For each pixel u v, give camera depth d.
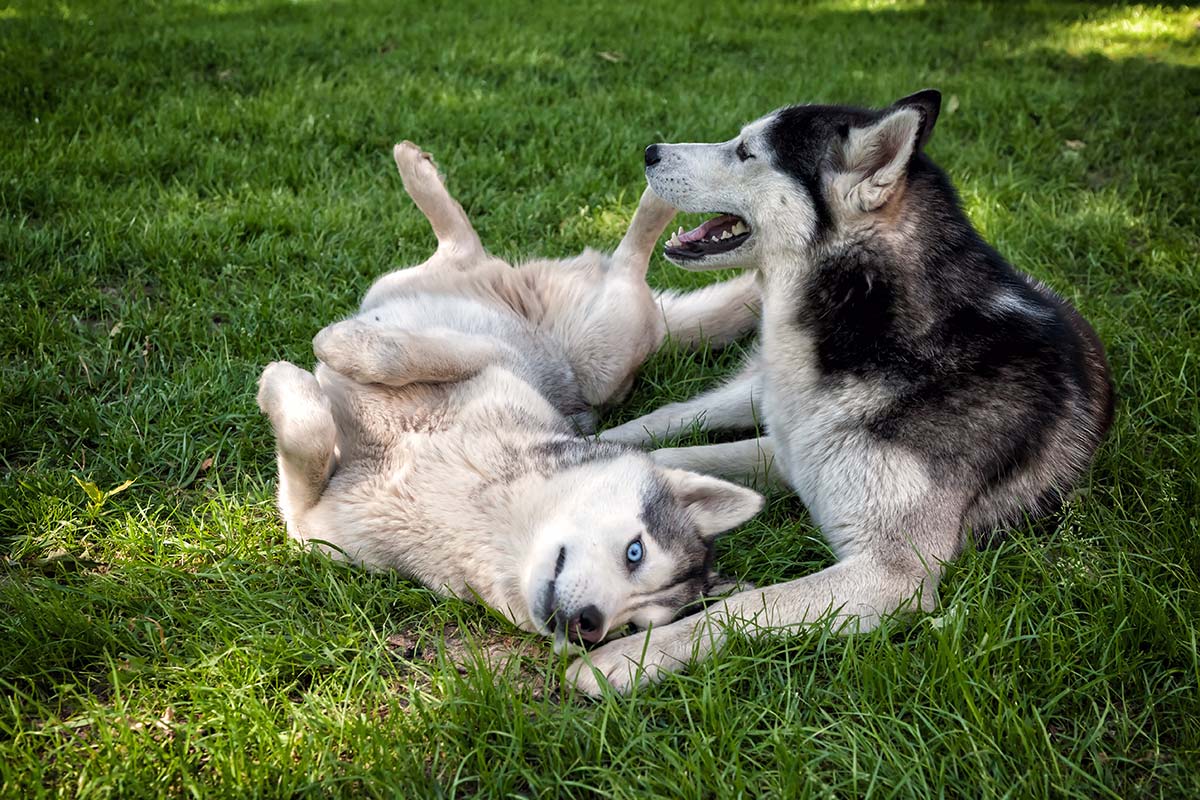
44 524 3.26
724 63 8.27
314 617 3.03
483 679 2.63
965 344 3.26
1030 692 2.73
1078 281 5.00
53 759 2.44
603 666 2.72
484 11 9.73
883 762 2.49
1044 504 3.43
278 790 2.35
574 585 2.67
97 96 6.51
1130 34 9.85
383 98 6.80
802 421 3.42
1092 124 6.88
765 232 3.51
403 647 2.95
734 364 4.57
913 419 3.20
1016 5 11.31
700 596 3.04
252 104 6.51
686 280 5.00
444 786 2.44
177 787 2.39
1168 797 2.47
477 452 3.13
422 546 3.10
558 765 2.46
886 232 3.29
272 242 4.92
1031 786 2.39
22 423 3.71
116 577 3.09
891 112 3.20
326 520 3.18
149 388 3.95
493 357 3.54
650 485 3.04
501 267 4.32
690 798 2.36
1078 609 3.07
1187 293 4.80
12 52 7.31
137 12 9.45
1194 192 5.74
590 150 6.16
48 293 4.43
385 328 3.30
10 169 5.34
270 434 3.78
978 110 7.04
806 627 2.88
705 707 2.57
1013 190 5.71
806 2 11.05
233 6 9.91
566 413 4.06
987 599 3.08
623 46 8.51
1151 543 3.34
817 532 3.49
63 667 2.72
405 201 5.45
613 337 4.16
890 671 2.75
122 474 3.53
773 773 2.44
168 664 2.76
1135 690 2.80
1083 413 3.49
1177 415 3.97
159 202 5.24
